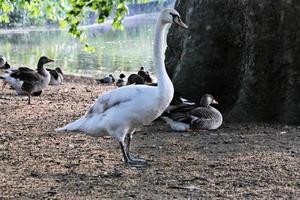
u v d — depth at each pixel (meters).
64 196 7.34
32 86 17.03
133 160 9.16
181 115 12.18
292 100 12.85
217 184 7.89
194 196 7.31
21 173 8.59
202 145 10.59
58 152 10.09
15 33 64.19
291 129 12.20
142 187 7.75
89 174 8.51
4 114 14.66
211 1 14.01
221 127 12.59
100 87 22.59
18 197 7.32
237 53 13.88
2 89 21.02
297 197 7.29
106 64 32.34
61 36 58.31
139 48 41.84
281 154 9.65
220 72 14.00
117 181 8.08
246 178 8.18
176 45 15.16
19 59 35.91
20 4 21.75
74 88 21.94
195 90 14.04
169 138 11.37
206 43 14.01
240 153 9.78
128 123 8.69
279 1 12.94
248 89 13.16
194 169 8.73
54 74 23.17
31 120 13.73
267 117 13.15
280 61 13.01
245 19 13.47
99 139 11.25
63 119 13.90
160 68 8.77
